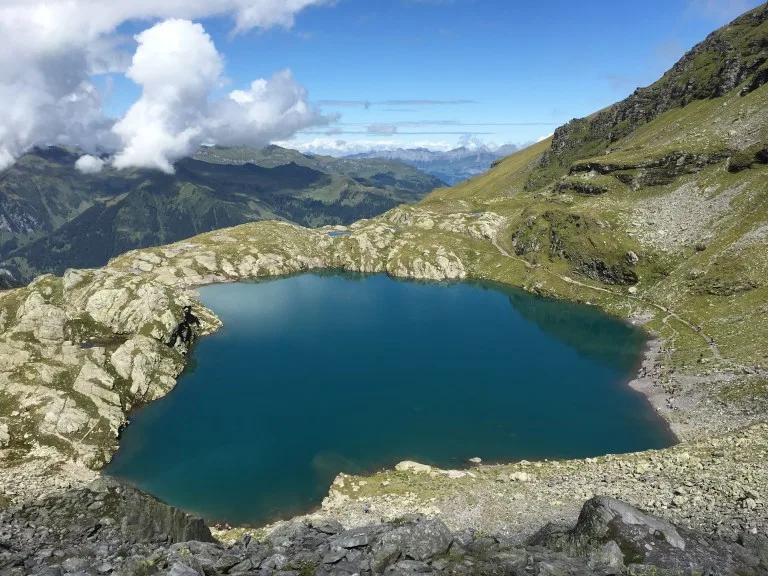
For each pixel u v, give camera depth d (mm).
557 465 68000
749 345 98000
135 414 91188
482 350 126062
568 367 113000
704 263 140625
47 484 65000
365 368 113438
